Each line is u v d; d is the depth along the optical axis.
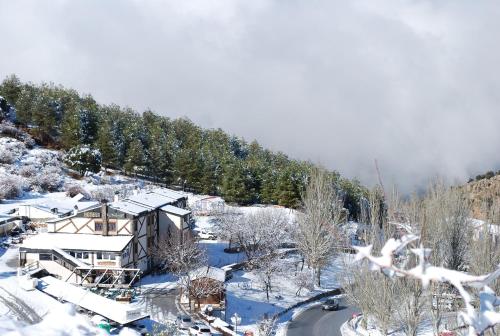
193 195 129.75
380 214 53.75
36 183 111.56
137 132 150.00
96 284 62.16
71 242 65.75
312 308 70.81
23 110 142.12
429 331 56.72
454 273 6.84
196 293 60.25
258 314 65.31
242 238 86.38
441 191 58.81
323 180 88.81
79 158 124.62
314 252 80.00
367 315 58.75
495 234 50.22
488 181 94.81
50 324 15.41
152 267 72.94
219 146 169.00
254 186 134.62
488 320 6.77
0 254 70.19
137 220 68.69
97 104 173.62
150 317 56.16
